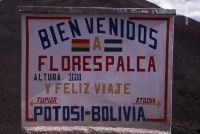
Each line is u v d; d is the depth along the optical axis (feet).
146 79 25.18
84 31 25.03
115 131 25.03
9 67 95.04
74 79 25.07
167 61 25.13
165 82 25.18
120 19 25.05
